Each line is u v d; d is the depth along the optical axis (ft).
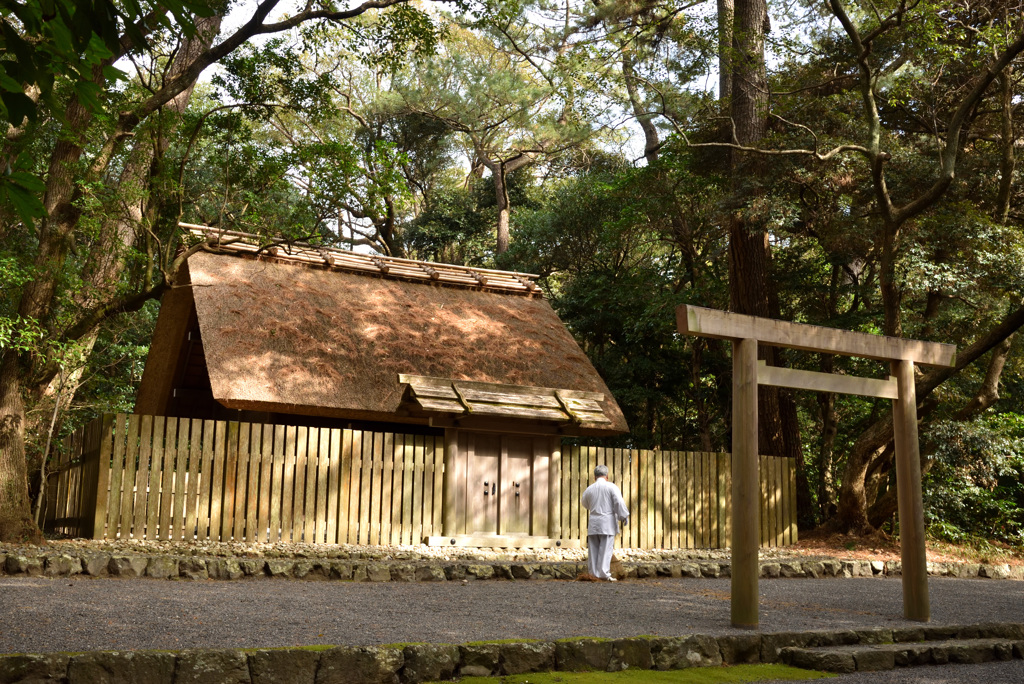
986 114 60.03
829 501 65.26
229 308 45.37
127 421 36.78
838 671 19.44
